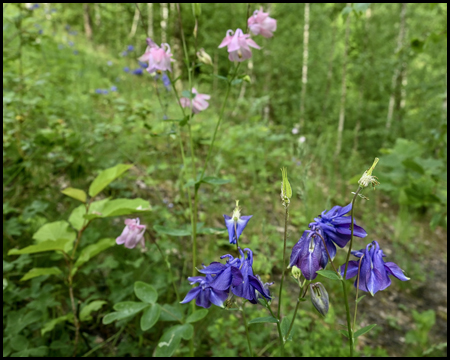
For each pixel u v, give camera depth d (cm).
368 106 274
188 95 52
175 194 103
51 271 49
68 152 88
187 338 42
